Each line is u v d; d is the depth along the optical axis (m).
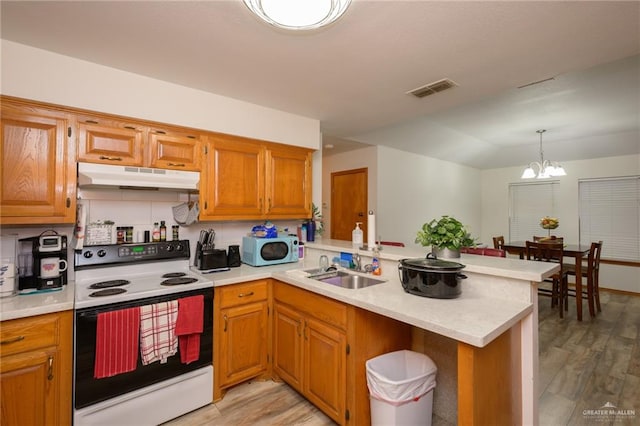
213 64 1.97
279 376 2.33
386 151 4.76
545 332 3.43
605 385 2.36
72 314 1.63
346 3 1.31
